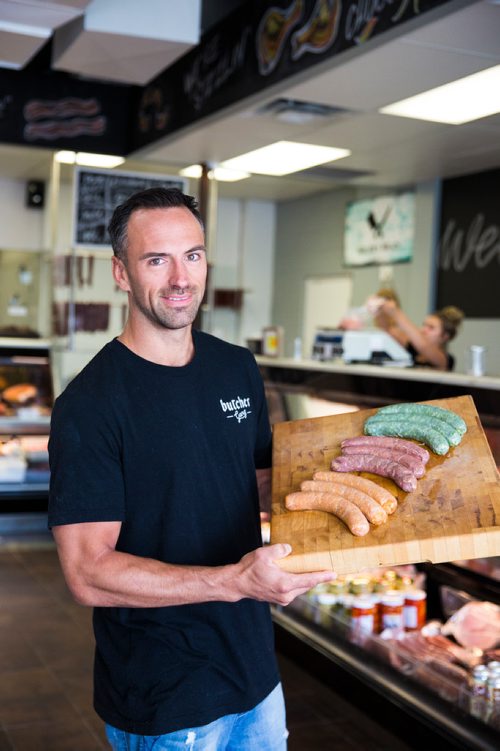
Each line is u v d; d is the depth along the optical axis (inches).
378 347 192.9
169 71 227.0
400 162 240.2
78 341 255.8
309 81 162.6
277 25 173.2
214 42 201.3
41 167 286.2
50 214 290.0
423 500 71.7
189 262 69.2
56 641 172.6
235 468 74.2
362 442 80.6
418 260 280.5
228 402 74.7
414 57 144.9
